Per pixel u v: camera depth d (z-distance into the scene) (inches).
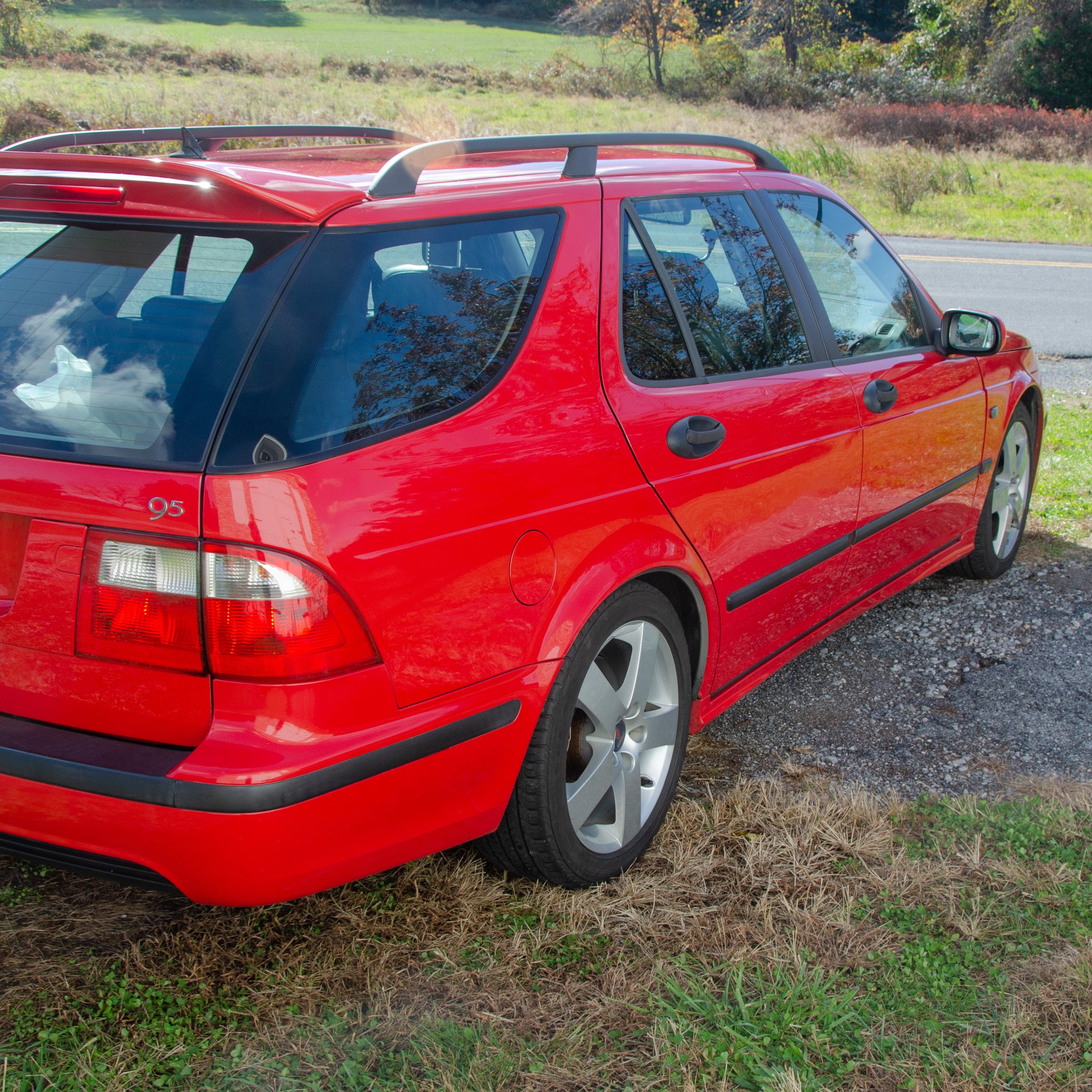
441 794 83.4
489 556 82.5
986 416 163.6
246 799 70.5
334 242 77.9
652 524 98.5
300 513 70.7
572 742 98.7
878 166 860.6
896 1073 78.9
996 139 1121.4
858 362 133.0
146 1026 81.6
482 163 107.4
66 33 1449.3
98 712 75.9
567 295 93.9
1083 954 90.5
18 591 75.5
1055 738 130.9
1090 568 185.9
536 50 2239.2
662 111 1353.3
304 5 3011.8
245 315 74.5
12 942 90.4
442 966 89.6
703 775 122.3
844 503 129.6
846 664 151.1
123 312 78.5
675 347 105.1
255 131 121.8
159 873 73.9
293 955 90.0
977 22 1833.2
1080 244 673.0
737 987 85.3
